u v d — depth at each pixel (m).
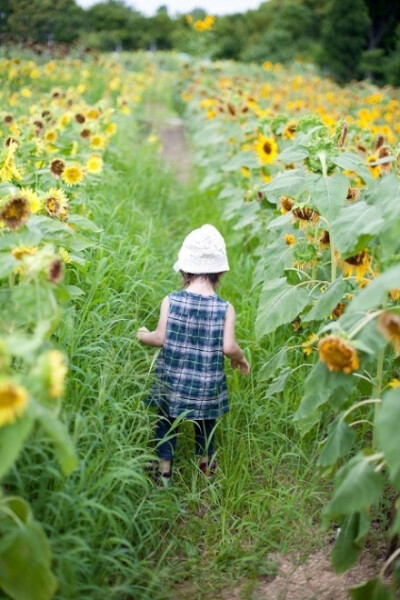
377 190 3.13
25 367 2.62
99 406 3.00
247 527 3.04
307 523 3.13
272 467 3.44
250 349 4.27
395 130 7.95
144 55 27.14
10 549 2.02
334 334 2.38
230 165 6.46
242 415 3.74
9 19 13.45
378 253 3.11
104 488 2.73
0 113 6.00
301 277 3.83
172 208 8.08
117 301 3.97
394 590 2.64
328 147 3.23
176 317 3.39
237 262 5.90
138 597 2.63
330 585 2.83
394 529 2.23
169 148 13.08
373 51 24.89
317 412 3.12
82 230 4.48
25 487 2.55
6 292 2.44
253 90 11.75
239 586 2.81
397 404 2.10
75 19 15.97
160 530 3.00
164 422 3.41
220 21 40.34
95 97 12.46
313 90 13.48
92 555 2.51
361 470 2.32
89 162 5.38
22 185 4.08
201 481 3.35
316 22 34.00
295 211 3.54
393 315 2.15
